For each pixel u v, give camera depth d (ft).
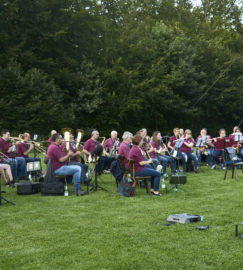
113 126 93.35
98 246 13.43
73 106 84.07
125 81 90.68
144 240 14.01
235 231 14.79
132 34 102.78
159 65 92.89
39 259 12.30
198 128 109.40
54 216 17.90
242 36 123.03
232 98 103.30
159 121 100.01
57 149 23.89
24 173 29.12
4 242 13.99
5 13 75.25
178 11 121.39
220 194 23.26
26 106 74.28
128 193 23.00
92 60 93.81
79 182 24.13
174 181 23.34
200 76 98.02
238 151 34.55
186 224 16.07
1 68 73.61
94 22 91.04
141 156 23.18
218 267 11.43
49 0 82.38
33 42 82.94
